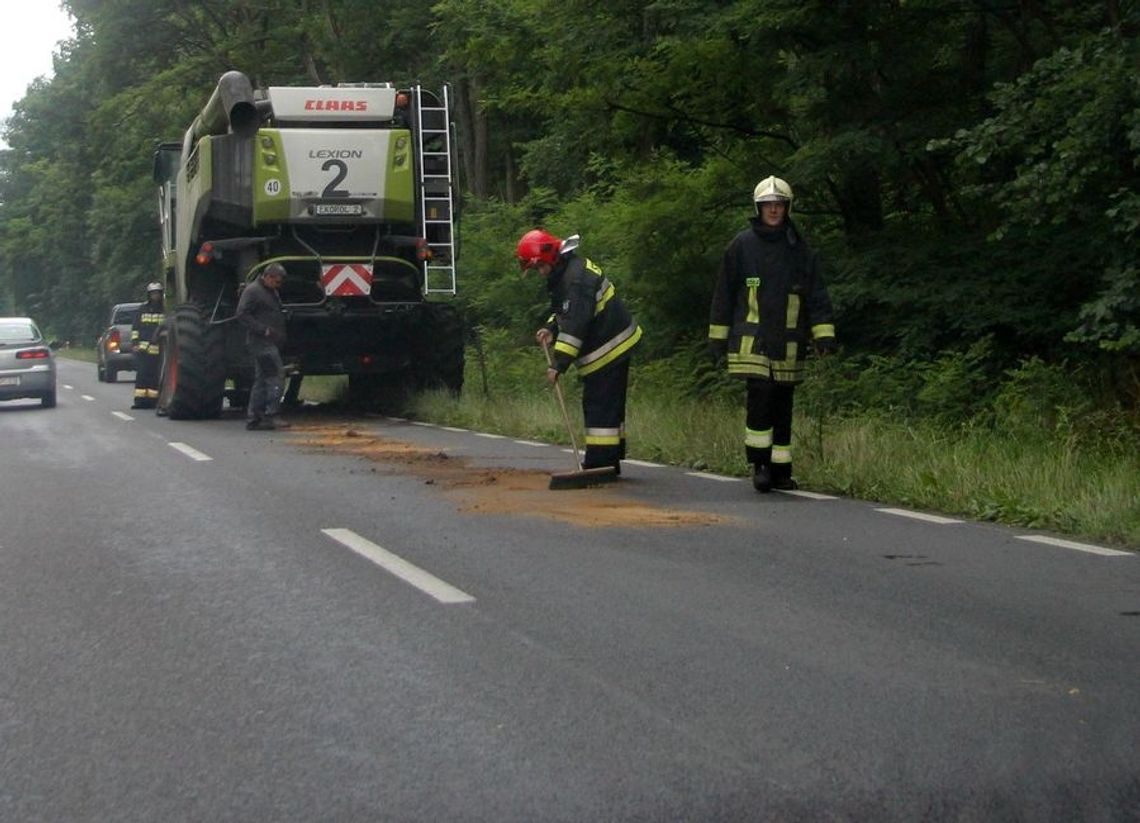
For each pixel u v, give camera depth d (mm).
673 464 13266
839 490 11117
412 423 19062
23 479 12703
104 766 4797
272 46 37719
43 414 23203
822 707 5363
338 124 19188
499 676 5828
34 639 6555
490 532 9297
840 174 15414
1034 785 4543
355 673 5898
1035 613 6867
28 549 8930
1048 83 12148
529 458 14008
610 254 20812
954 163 15125
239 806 4418
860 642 6328
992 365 14812
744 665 5957
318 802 4445
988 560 8234
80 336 88625
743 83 16422
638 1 16562
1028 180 12086
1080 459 10812
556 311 11664
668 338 18375
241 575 7957
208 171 18812
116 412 23281
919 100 15266
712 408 15148
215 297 20250
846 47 14844
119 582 7824
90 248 66875
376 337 19938
